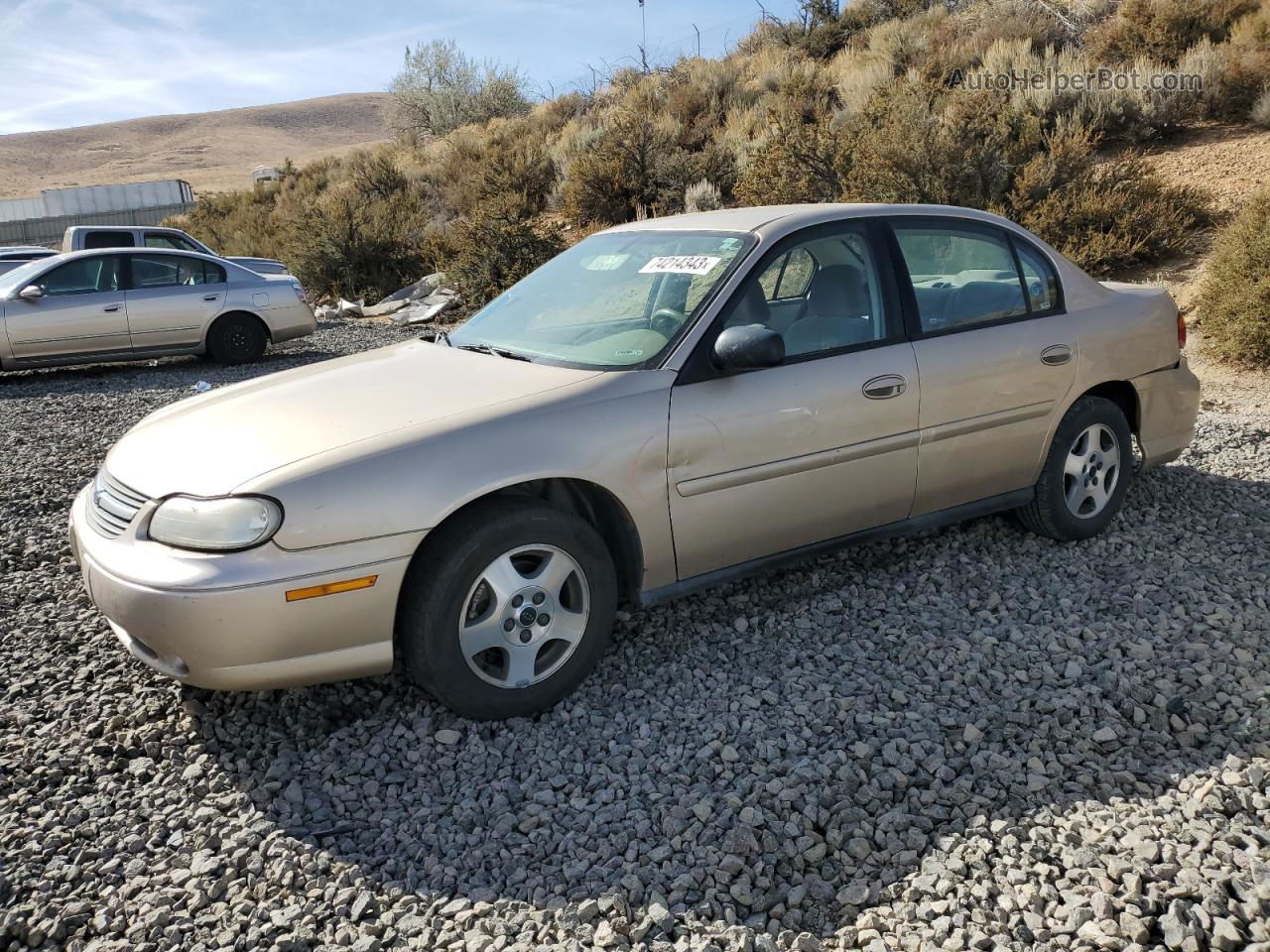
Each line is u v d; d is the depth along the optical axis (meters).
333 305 18.02
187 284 11.97
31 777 3.09
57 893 2.58
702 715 3.34
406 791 3.01
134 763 3.16
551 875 2.61
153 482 3.19
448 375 3.70
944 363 4.09
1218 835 2.60
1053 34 18.08
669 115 20.73
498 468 3.17
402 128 39.91
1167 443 5.00
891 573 4.42
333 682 3.57
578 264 4.45
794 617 4.04
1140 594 4.11
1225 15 16.00
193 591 2.90
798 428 3.73
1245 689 3.34
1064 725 3.21
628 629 4.00
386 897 2.54
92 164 127.44
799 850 2.66
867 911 2.42
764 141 17.08
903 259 4.15
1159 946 2.26
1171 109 13.96
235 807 2.95
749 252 3.79
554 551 3.31
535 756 3.15
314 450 3.12
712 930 2.37
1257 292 8.38
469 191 21.66
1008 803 2.81
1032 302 4.48
